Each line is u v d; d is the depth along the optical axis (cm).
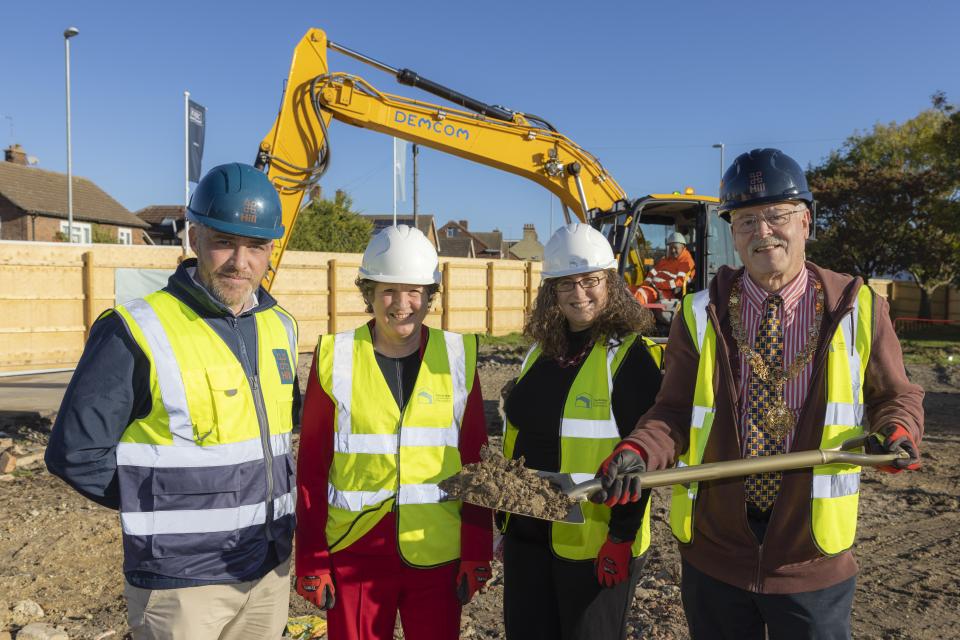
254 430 205
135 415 194
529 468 236
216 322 205
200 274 207
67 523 500
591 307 245
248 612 209
